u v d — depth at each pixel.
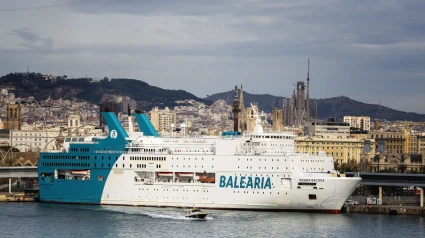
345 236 191.00
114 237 188.12
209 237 186.75
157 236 188.88
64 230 197.50
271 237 187.00
